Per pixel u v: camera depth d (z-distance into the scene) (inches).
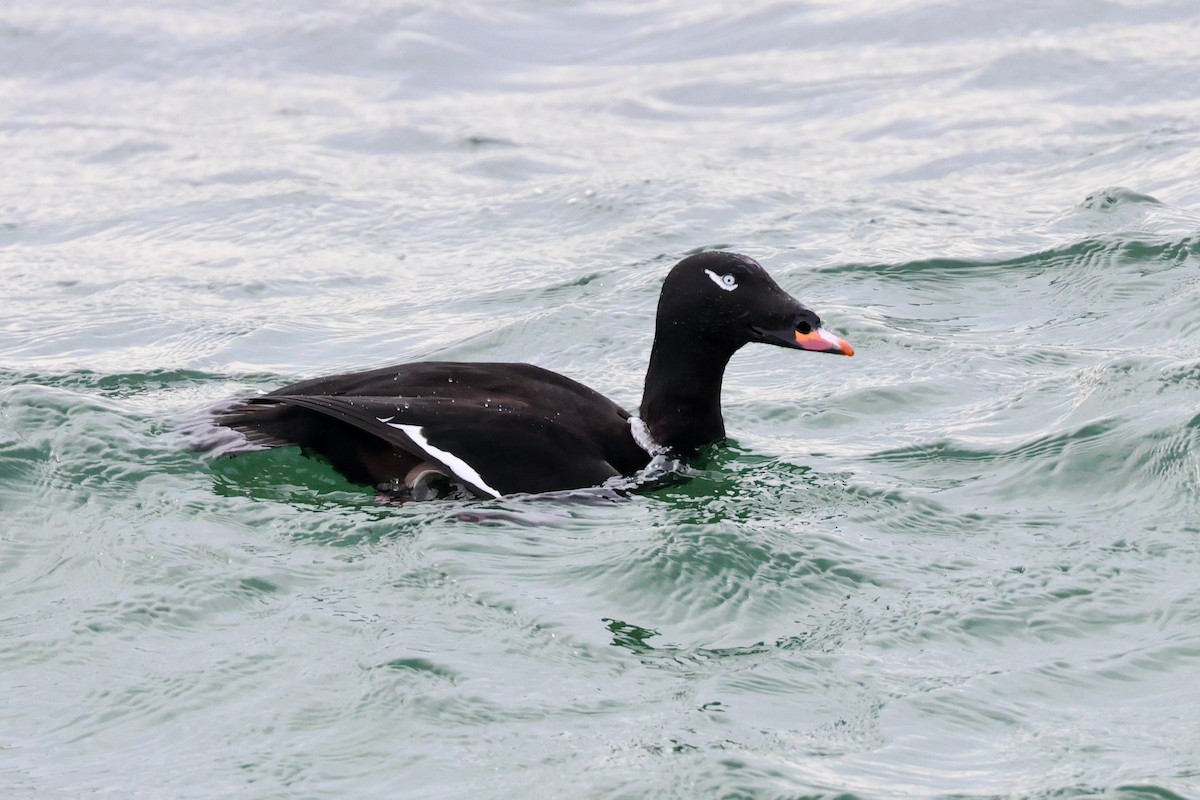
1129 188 743.7
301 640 352.2
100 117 935.7
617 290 653.9
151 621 362.3
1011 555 401.7
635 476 452.4
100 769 306.0
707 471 464.8
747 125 903.1
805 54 1009.5
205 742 314.3
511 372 471.5
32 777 303.4
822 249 692.7
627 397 544.1
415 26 1058.1
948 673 342.6
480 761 306.2
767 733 316.8
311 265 711.1
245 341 611.5
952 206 751.1
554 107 945.5
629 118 923.4
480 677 336.2
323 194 805.2
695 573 384.8
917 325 599.2
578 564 390.3
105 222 774.5
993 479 454.9
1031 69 948.6
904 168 814.5
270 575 382.9
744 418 518.6
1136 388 499.8
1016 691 334.3
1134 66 940.6
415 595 372.5
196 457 450.9
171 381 559.5
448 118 927.7
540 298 653.9
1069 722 322.0
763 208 757.3
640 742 311.9
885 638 358.0
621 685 335.6
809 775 300.8
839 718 323.3
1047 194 759.7
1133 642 354.9
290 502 426.3
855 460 475.8
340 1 1091.3
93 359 593.0
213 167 851.4
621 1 1114.1
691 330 470.0
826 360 571.2
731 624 365.7
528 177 826.8
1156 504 426.3
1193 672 340.8
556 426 450.6
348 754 309.6
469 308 648.4
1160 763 305.7
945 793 295.7
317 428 446.9
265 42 1037.8
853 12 1061.8
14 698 331.6
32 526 412.5
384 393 450.6
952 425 500.1
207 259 722.8
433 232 751.7
